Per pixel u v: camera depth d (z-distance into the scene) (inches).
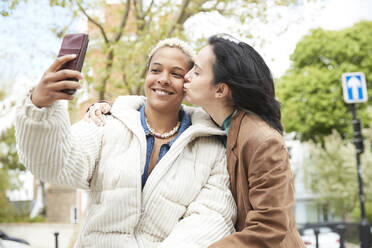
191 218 67.6
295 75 847.7
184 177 71.1
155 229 69.2
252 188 63.6
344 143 746.8
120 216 68.0
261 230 59.6
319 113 799.7
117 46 205.8
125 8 217.5
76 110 210.8
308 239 366.9
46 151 58.2
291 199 62.7
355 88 319.6
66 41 58.2
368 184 623.2
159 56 76.4
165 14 209.5
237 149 69.4
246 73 69.9
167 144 75.0
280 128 71.9
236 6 205.5
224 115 75.1
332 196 692.1
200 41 206.2
